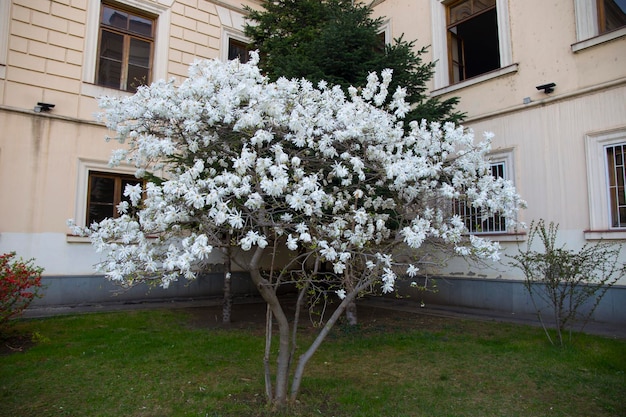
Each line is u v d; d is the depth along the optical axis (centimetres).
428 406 343
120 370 420
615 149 684
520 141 803
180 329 611
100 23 883
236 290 982
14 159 756
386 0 1094
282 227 329
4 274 495
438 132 455
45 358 447
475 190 451
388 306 863
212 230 325
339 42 652
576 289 629
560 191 739
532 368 437
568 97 743
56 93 809
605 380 403
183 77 975
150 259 317
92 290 802
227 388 376
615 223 678
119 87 905
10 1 770
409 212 441
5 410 326
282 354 340
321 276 713
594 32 725
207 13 1026
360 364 457
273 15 853
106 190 862
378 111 425
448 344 536
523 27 822
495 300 798
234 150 364
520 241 774
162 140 344
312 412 325
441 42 975
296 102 397
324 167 403
